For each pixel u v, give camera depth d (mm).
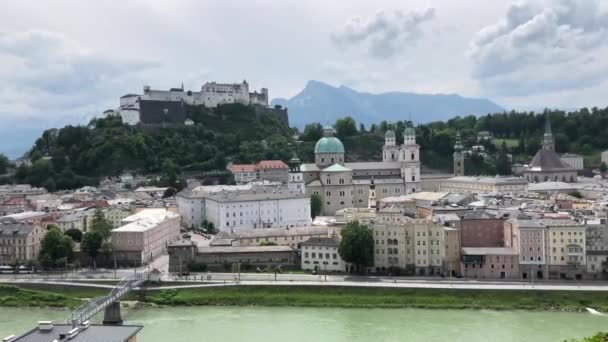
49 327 145750
